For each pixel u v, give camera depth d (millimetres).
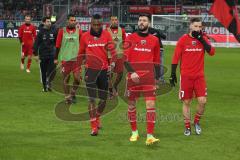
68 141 20609
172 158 18156
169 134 22297
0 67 53156
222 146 20078
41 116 25906
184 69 21719
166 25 91312
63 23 103500
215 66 58750
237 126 24266
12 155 18141
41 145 19781
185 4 117688
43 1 121750
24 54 50250
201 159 18094
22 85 38500
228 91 37281
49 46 34438
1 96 32594
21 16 117438
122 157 18156
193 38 21484
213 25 90188
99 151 19000
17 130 22531
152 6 111500
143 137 21531
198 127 22375
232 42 90375
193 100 32094
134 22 106875
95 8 110000
